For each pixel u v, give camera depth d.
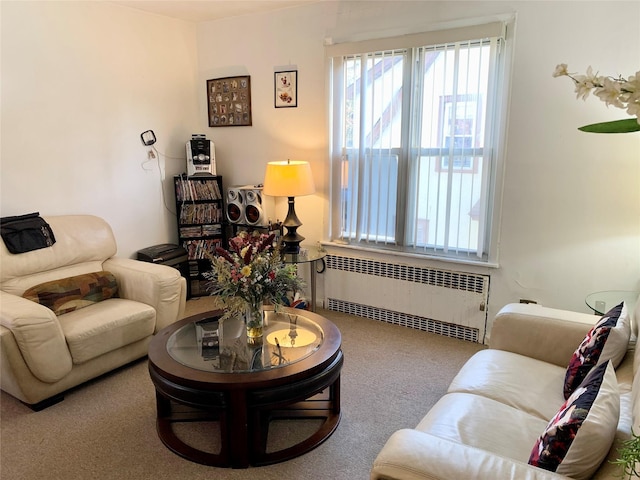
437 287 3.19
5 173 2.94
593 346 1.69
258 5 3.49
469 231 3.02
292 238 3.48
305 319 2.45
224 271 2.10
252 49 3.80
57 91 3.16
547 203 2.73
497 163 2.85
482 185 2.91
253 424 1.92
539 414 1.64
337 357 2.12
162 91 3.91
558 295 2.80
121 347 2.68
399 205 3.24
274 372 1.90
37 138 3.09
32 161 3.08
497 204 2.89
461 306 3.12
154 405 2.41
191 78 4.14
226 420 1.88
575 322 1.99
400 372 2.73
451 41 2.84
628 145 2.45
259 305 2.13
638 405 1.26
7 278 2.66
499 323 2.14
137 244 3.87
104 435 2.15
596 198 2.58
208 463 1.95
